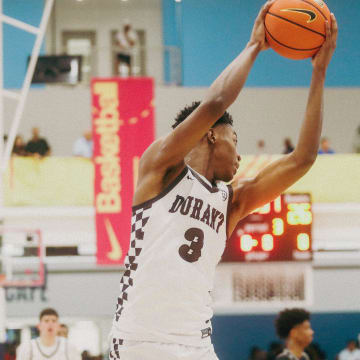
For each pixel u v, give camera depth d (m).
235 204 3.70
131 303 3.37
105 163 17.05
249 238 16.16
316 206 17.95
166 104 19.58
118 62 19.64
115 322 3.45
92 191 17.47
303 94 20.28
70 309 17.59
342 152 20.78
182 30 25.27
